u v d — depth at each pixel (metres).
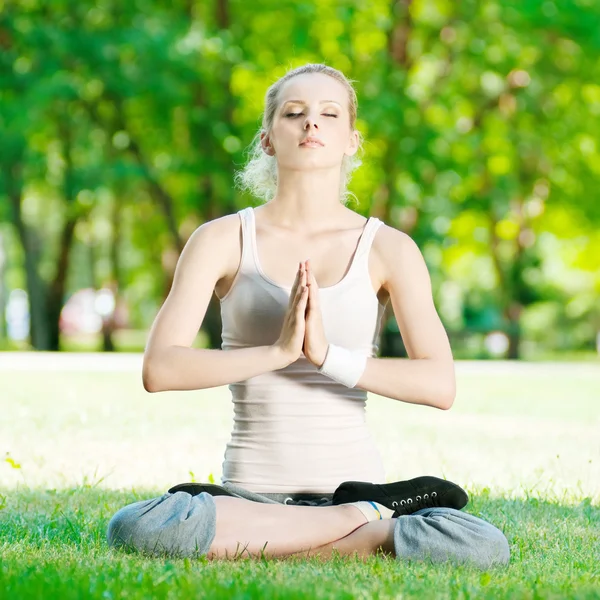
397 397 6.29
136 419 14.47
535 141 37.16
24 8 33.06
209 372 6.13
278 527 5.86
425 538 5.75
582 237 49.09
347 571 5.39
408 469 10.48
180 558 5.77
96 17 33.66
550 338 67.19
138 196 45.94
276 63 33.06
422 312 6.57
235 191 34.59
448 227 38.72
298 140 6.54
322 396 6.31
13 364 27.97
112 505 8.06
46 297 45.72
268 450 6.27
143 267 56.31
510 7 34.09
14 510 7.79
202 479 9.77
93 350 54.78
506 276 47.84
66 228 45.28
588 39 34.41
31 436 12.54
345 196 7.22
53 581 4.86
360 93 32.75
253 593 4.62
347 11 32.69
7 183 37.81
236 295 6.46
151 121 36.06
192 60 32.06
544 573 5.62
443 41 34.97
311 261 6.50
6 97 32.56
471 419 15.61
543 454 11.83
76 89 32.19
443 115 34.97
